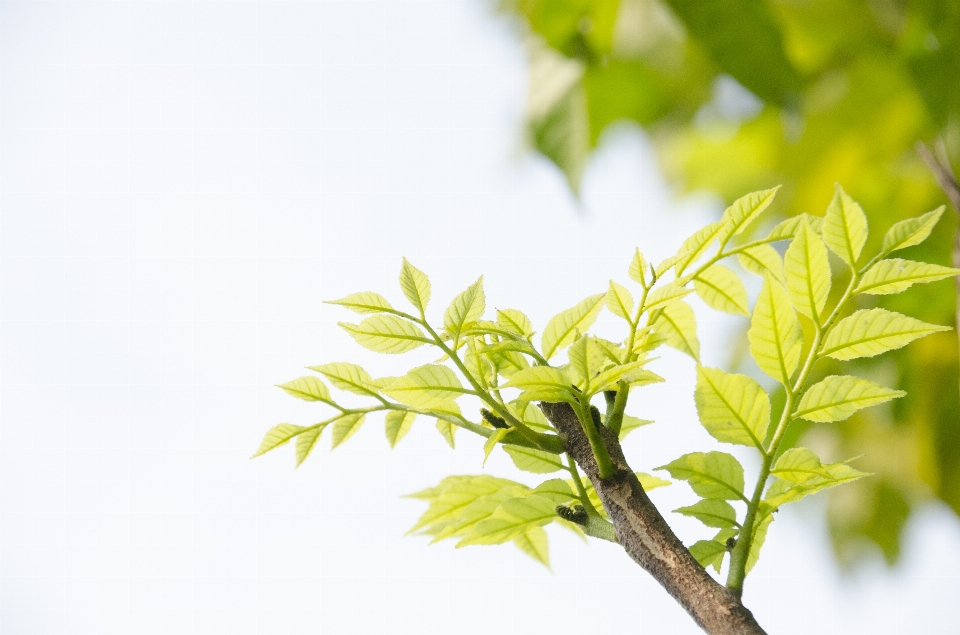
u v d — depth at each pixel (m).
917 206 2.12
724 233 1.52
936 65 1.72
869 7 2.19
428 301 1.51
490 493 1.56
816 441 2.26
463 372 1.50
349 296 1.50
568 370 1.51
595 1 1.78
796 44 2.23
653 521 1.47
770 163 2.48
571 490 1.51
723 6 1.67
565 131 1.86
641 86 2.53
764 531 1.49
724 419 1.48
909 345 1.96
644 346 1.53
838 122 2.26
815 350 1.48
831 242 1.48
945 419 1.98
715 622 1.44
